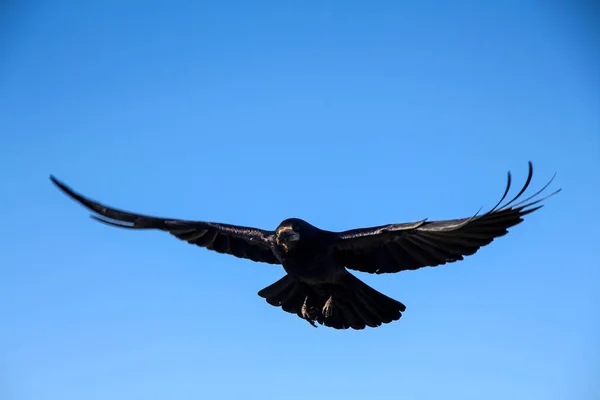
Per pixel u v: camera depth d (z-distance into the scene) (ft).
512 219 50.85
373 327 58.85
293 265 57.06
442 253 54.24
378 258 56.08
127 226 57.31
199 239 59.16
